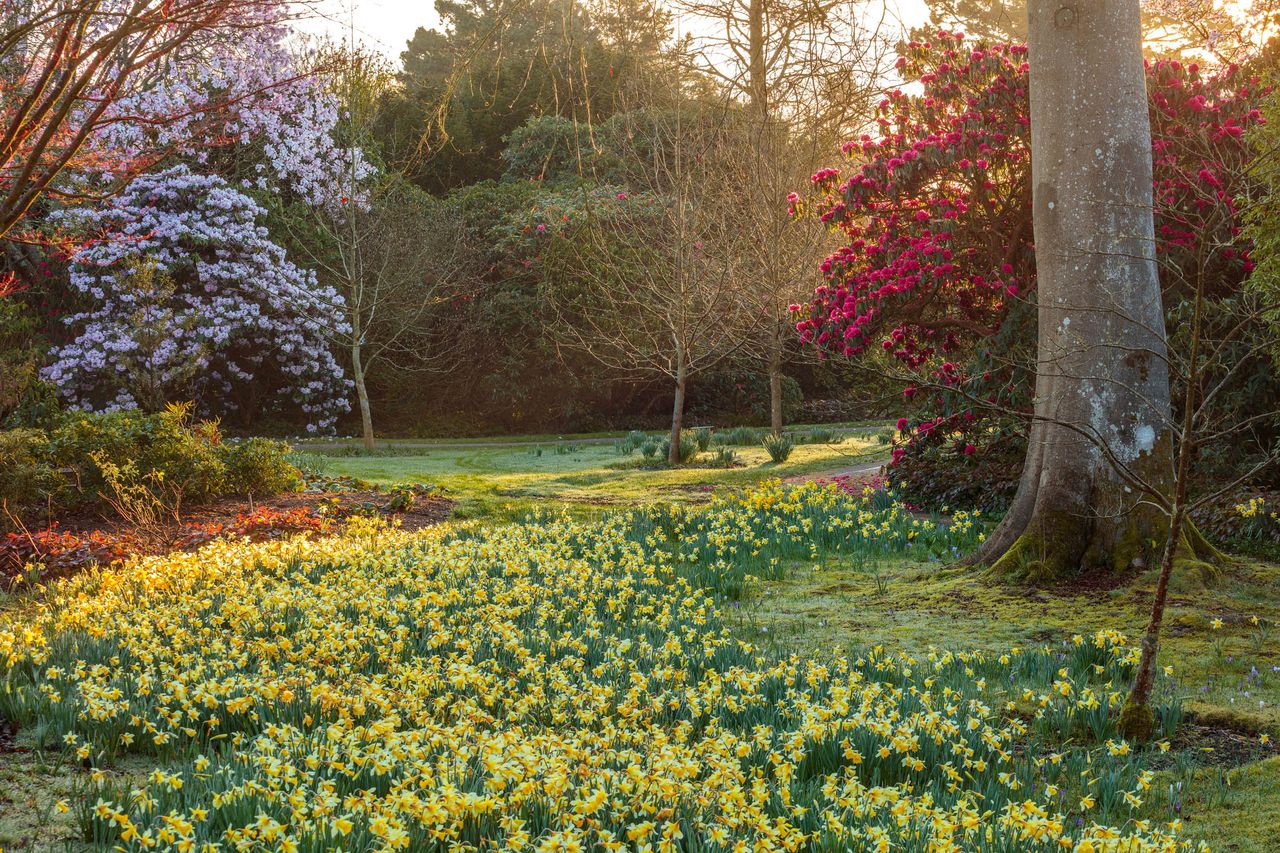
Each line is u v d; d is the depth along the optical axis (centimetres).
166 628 676
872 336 1334
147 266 2369
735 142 2117
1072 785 461
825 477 1750
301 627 707
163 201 2747
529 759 368
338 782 396
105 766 439
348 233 2923
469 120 3700
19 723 481
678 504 1510
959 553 1046
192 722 489
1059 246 891
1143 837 375
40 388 1697
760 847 328
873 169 1332
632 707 511
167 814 348
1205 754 506
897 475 1447
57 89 610
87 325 2619
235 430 3012
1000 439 1333
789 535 1140
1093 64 880
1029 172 1292
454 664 543
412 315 2956
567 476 1923
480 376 3266
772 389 2377
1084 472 874
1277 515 973
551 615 790
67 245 999
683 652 668
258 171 2923
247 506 1368
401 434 3203
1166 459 864
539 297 3078
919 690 586
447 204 3241
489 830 343
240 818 341
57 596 843
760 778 415
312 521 1259
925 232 1309
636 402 3494
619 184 3139
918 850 342
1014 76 1257
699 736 509
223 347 2844
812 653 694
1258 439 1107
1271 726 534
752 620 796
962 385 1281
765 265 2131
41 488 1229
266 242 2773
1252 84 1228
